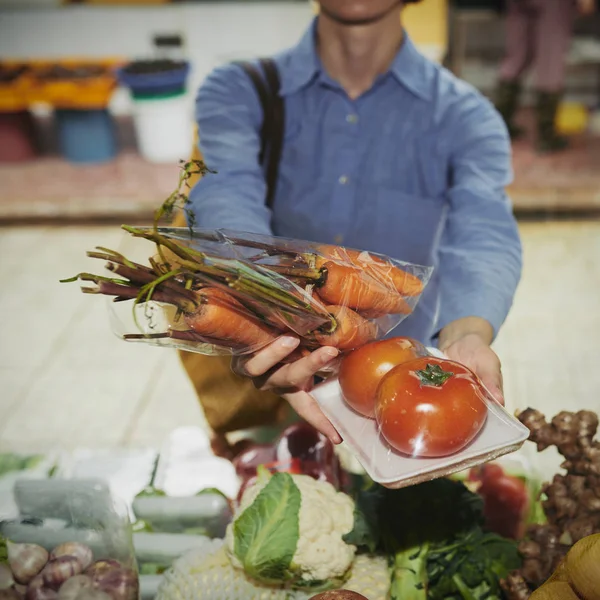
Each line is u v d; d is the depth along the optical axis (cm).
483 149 172
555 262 459
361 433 119
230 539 133
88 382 364
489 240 162
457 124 173
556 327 388
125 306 129
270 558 127
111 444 318
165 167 569
